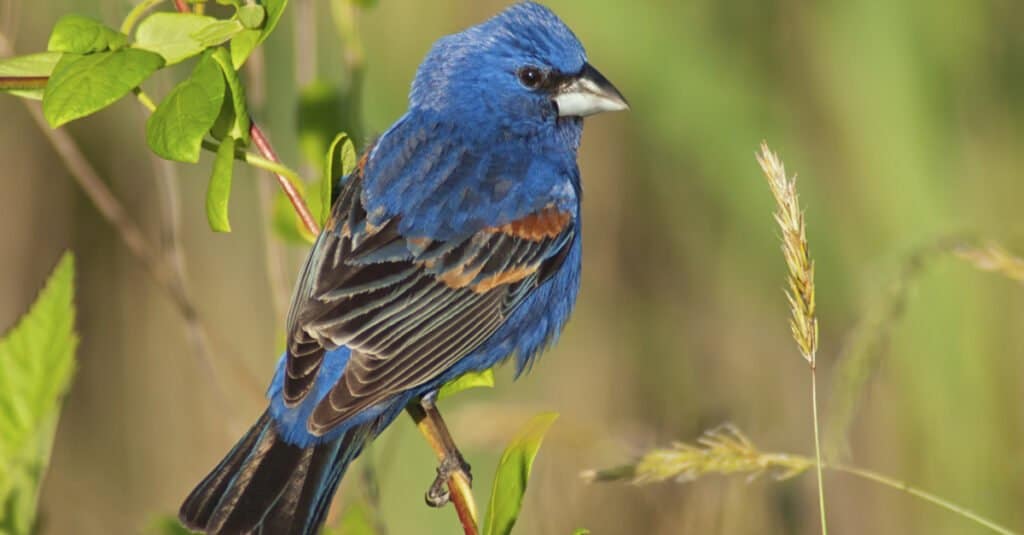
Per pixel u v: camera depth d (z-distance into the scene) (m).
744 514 10.04
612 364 12.62
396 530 10.92
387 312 7.38
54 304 6.06
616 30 12.38
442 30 11.90
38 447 5.94
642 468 6.32
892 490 11.52
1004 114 12.02
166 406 12.99
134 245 9.42
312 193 7.55
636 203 12.75
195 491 6.84
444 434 7.60
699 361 12.62
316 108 8.49
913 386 11.52
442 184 8.03
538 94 8.62
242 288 12.72
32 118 12.71
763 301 12.55
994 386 11.45
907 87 12.04
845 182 12.16
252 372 12.59
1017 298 11.49
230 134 6.49
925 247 7.11
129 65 6.09
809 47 12.39
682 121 12.51
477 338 7.77
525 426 6.18
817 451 5.92
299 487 6.87
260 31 6.32
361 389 7.01
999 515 11.37
